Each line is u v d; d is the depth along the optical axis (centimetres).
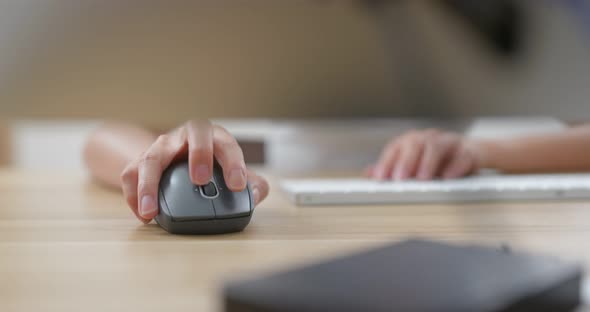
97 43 41
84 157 111
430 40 43
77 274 42
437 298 27
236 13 42
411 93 44
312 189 80
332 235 57
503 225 62
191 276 41
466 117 43
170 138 63
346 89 44
